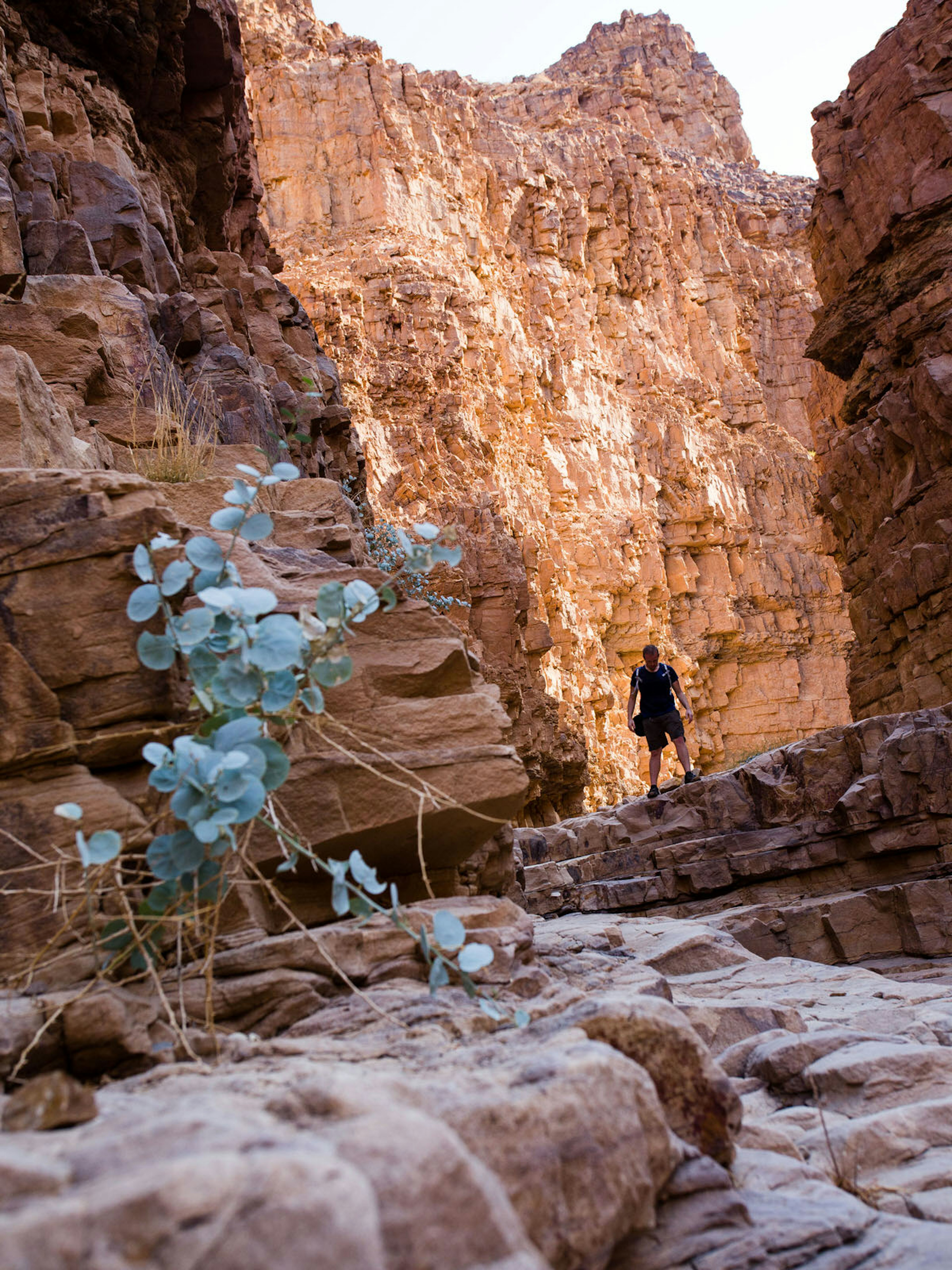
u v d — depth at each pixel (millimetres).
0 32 9062
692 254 58438
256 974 3023
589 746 36781
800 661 48688
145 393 7172
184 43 12297
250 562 4000
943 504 15742
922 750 9805
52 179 8859
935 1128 3111
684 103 72438
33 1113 1914
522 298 47969
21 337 6668
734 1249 2246
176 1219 1338
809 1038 3936
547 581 38406
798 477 53969
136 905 2971
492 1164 1877
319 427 11875
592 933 7359
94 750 3127
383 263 40000
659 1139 2248
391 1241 1512
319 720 3121
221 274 13039
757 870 10211
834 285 18891
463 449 37938
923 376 15914
